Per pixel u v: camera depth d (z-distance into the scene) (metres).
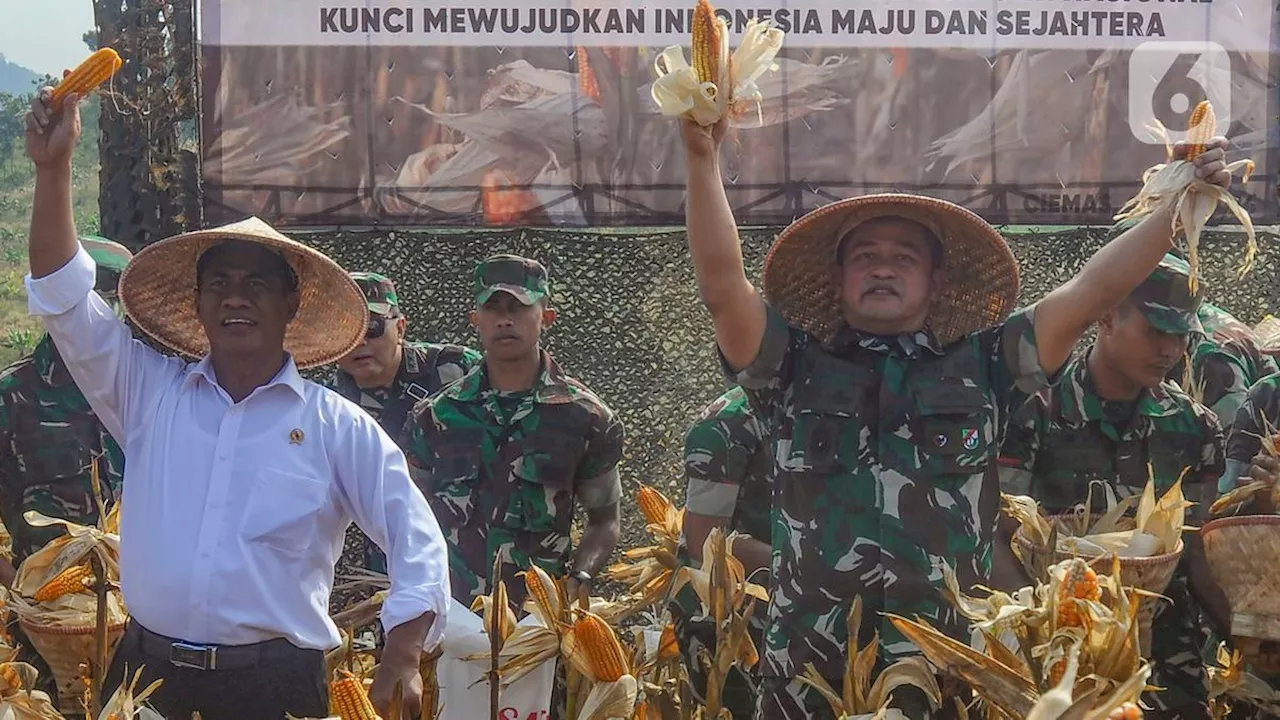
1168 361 3.72
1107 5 6.68
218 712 2.97
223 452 3.02
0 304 24.08
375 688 2.85
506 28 6.51
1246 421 3.91
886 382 3.19
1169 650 3.95
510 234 6.77
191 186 6.44
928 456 3.14
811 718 3.19
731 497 3.96
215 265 3.11
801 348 3.31
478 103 6.52
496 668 2.91
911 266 3.23
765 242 6.76
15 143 42.84
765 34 3.02
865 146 6.63
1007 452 3.89
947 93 6.64
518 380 4.28
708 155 3.04
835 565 3.15
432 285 6.71
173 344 3.39
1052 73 6.68
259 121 6.43
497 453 4.22
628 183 6.57
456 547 4.21
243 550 2.97
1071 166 6.70
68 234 3.03
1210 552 3.50
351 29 6.45
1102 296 3.07
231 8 6.39
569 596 4.15
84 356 3.09
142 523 3.04
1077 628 2.84
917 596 3.11
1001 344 3.23
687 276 6.96
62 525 4.29
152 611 2.99
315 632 3.08
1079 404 3.83
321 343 3.45
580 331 6.91
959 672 2.90
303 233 6.62
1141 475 3.85
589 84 6.53
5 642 3.98
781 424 3.29
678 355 6.97
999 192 6.70
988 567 3.21
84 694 3.65
